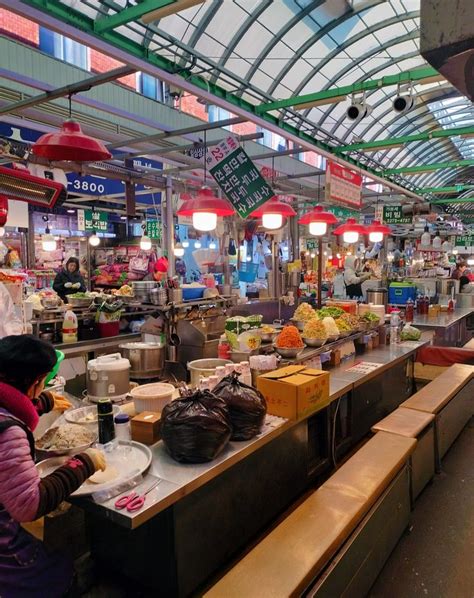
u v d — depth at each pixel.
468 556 2.65
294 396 2.62
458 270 12.03
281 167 11.64
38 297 4.79
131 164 7.02
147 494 1.80
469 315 8.98
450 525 2.96
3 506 1.63
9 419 1.53
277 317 6.93
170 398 2.55
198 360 3.23
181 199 7.62
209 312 4.46
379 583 2.42
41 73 6.83
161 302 4.27
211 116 9.99
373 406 4.34
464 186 11.92
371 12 5.91
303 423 3.08
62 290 6.66
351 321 4.56
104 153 2.91
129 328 5.31
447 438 3.96
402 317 6.72
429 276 11.11
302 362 3.54
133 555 2.21
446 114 9.95
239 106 4.28
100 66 7.85
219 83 6.81
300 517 2.12
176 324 4.00
